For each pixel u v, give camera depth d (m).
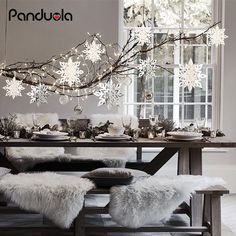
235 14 6.50
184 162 4.89
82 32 6.49
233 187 6.50
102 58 6.49
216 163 6.58
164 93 6.76
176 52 6.76
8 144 4.22
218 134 4.86
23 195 3.55
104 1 6.49
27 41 6.45
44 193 3.55
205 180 3.88
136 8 6.76
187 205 4.54
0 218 4.75
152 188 3.66
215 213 3.84
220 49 6.64
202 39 6.75
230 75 6.53
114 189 3.64
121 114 6.25
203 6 6.76
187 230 3.87
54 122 5.87
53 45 6.48
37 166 5.56
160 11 6.78
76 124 4.86
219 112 6.66
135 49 6.68
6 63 6.43
